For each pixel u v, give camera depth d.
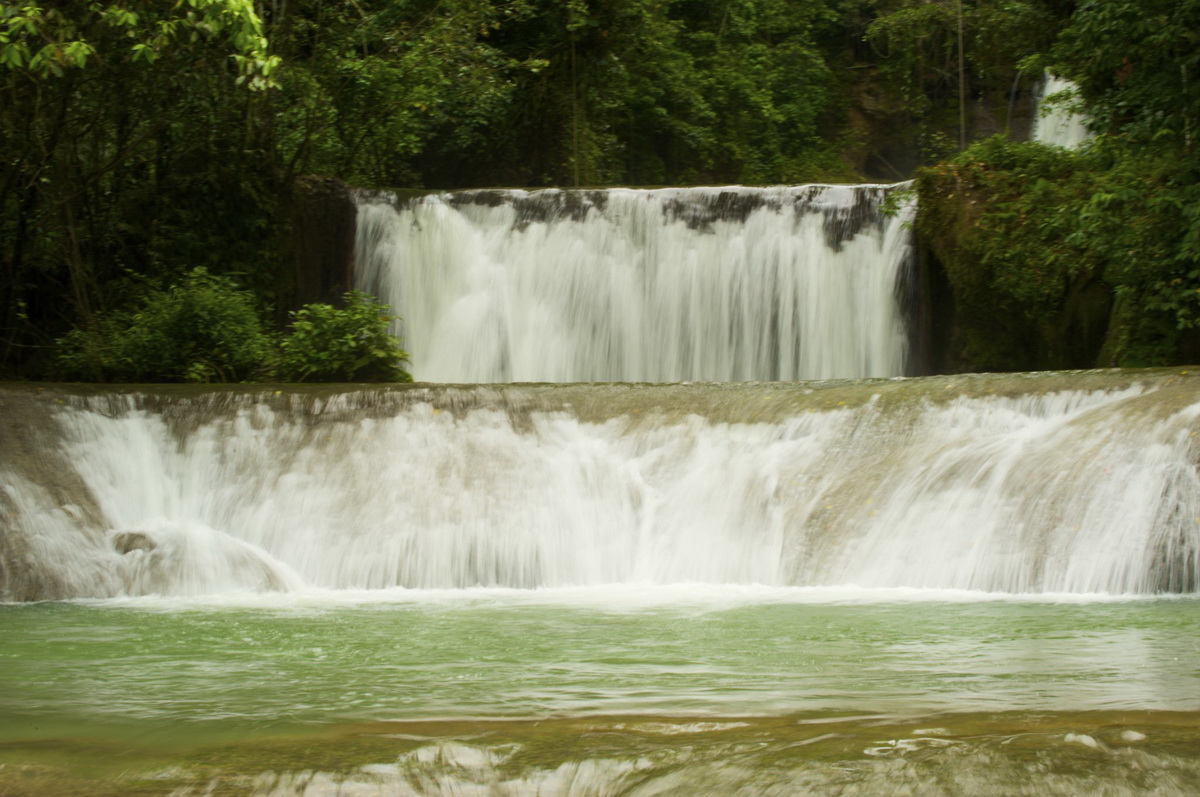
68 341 15.95
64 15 14.67
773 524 9.62
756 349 17.70
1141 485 8.51
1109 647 5.84
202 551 9.70
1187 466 8.43
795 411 10.67
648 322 17.92
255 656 6.14
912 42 39.06
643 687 4.96
